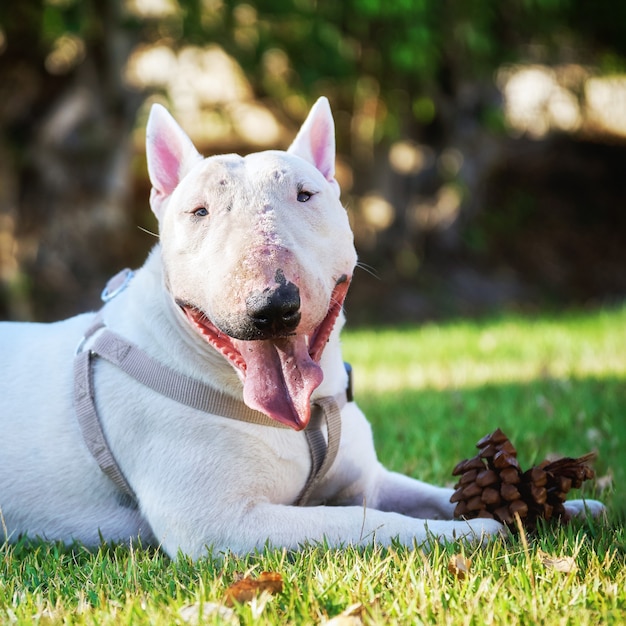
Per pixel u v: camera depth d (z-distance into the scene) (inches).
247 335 127.6
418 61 548.7
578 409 250.5
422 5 520.1
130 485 154.5
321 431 154.2
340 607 119.2
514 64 644.1
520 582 124.4
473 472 153.0
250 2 520.1
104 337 157.2
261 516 143.9
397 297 666.2
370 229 685.9
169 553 147.6
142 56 677.9
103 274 596.1
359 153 699.4
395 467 206.1
